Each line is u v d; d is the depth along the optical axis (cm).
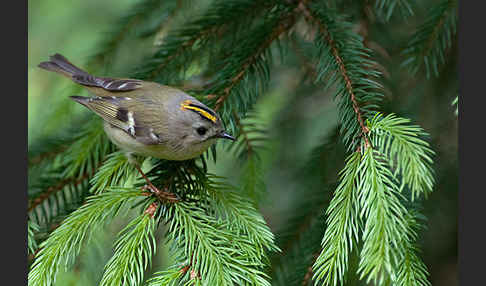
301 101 855
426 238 729
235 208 548
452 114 728
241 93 618
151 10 736
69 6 930
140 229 497
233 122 614
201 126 573
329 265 442
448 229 716
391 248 426
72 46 912
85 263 612
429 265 733
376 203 443
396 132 480
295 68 831
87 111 738
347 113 530
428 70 636
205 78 735
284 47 672
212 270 454
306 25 694
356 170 479
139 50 761
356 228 450
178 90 629
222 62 651
